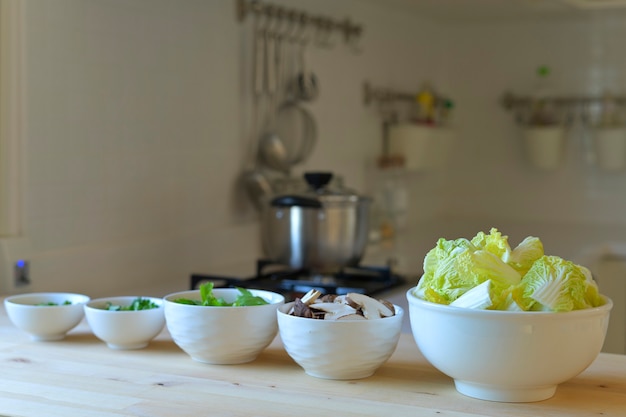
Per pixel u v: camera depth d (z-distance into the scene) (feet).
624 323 9.11
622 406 3.53
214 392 3.68
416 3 10.16
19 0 5.69
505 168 11.83
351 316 3.82
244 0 7.76
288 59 8.46
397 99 10.83
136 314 4.23
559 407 3.52
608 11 10.34
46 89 5.92
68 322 4.44
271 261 6.66
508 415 3.43
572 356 3.48
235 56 7.75
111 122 6.44
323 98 9.19
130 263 6.56
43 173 5.93
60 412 3.47
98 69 6.31
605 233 10.23
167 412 3.46
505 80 11.72
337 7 9.35
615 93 11.02
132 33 6.59
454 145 12.04
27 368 4.00
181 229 7.16
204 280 6.44
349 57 9.69
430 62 11.84
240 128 7.86
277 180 7.91
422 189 11.64
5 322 4.86
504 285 3.57
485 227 11.00
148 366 4.03
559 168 11.48
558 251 8.59
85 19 6.18
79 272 6.14
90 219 6.31
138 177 6.72
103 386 3.76
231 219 7.81
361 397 3.62
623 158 10.89
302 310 3.86
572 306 3.46
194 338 4.01
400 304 5.65
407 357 4.17
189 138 7.21
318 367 3.81
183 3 7.07
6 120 5.72
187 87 7.16
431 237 9.91
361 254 6.56
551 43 11.39
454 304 3.56
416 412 3.46
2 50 5.69
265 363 4.09
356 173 10.03
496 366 3.48
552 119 11.24
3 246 5.66
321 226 6.31
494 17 11.25
